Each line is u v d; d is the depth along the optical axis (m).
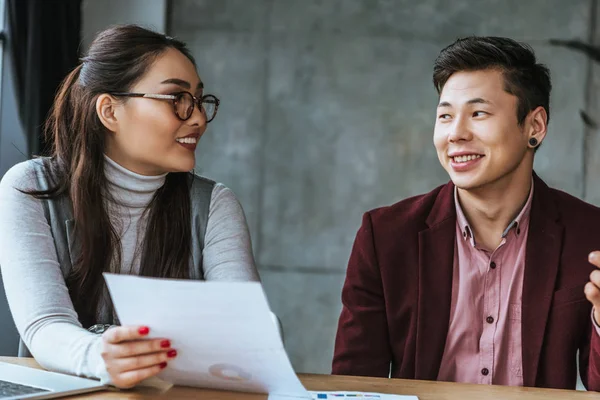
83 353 1.26
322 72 4.28
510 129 1.67
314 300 4.27
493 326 1.74
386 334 1.85
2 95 3.44
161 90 1.58
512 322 1.74
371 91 4.25
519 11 4.21
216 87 4.32
